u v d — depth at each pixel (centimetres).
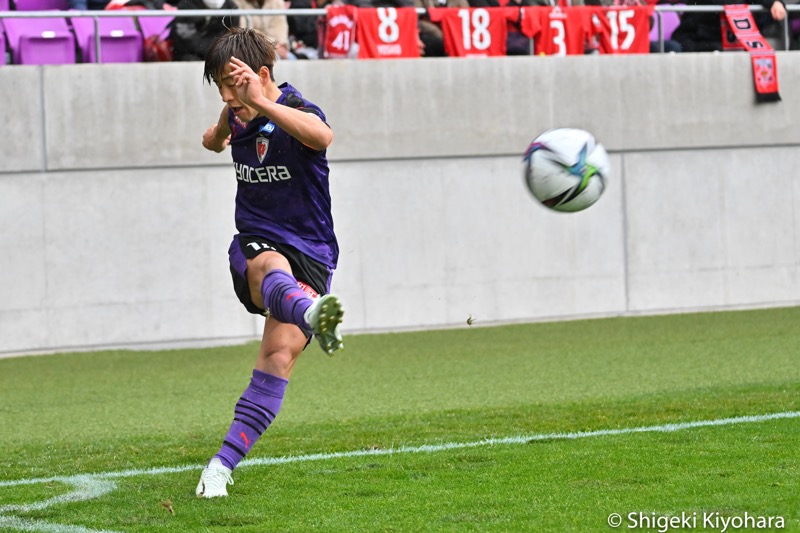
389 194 4059
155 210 3831
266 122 1505
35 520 1448
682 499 1450
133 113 3797
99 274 3788
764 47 4497
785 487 1498
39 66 3706
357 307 4038
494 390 2762
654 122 4334
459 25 4200
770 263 4503
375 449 1903
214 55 1491
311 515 1421
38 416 2583
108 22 3897
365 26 4069
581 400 2516
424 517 1396
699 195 4406
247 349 3734
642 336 3722
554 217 4231
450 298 4131
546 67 4206
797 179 4538
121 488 1645
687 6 4438
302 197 1529
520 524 1347
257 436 1557
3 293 3697
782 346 3375
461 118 4125
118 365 3434
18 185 3703
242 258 1528
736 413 2152
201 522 1395
